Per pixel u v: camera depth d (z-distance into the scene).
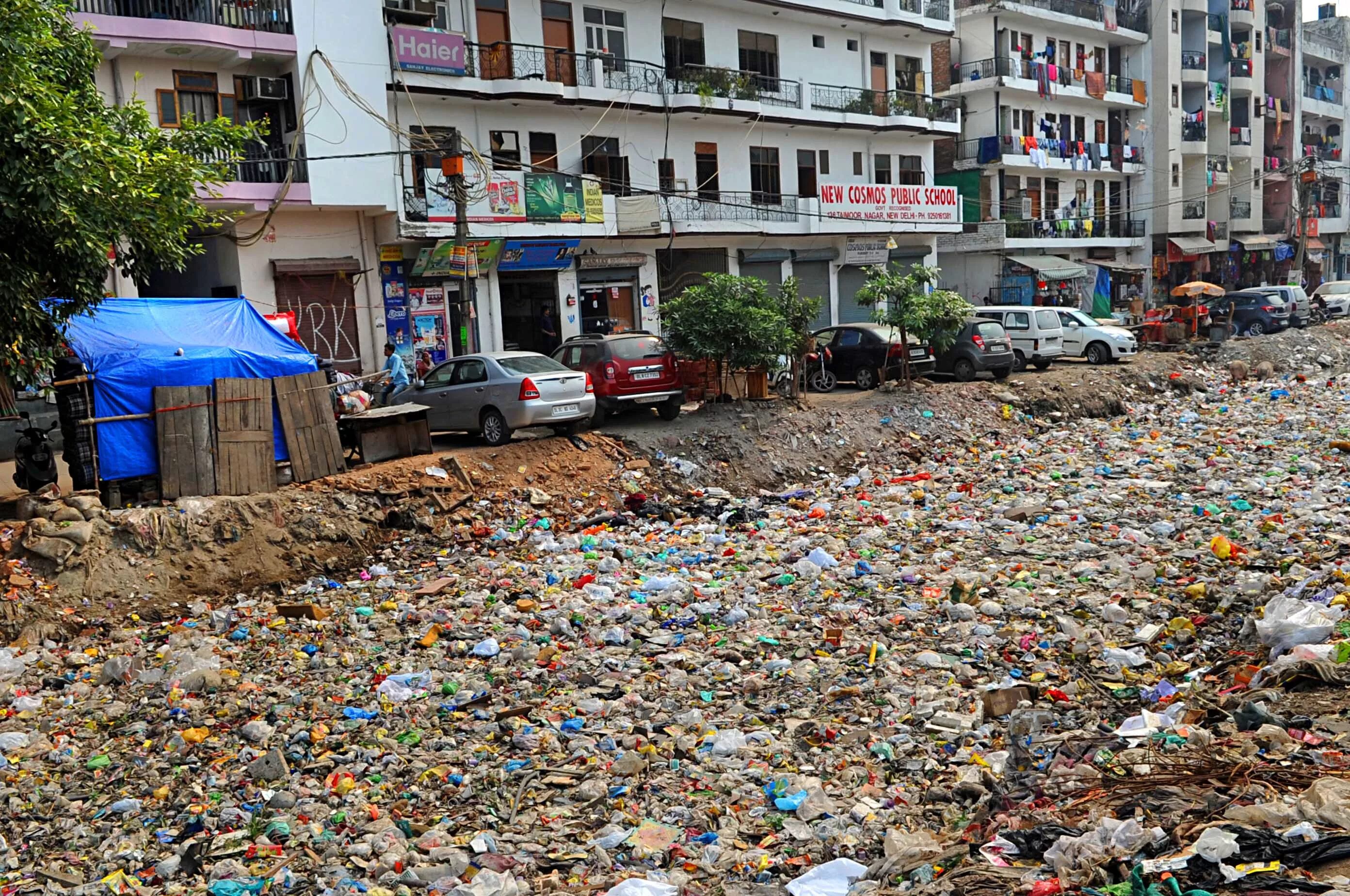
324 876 6.61
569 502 16.70
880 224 38.84
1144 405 26.36
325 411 15.59
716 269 34.78
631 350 19.47
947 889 5.14
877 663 9.90
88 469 13.54
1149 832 5.26
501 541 15.05
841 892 5.81
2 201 11.57
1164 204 55.19
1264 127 63.50
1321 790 5.41
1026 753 7.47
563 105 29.91
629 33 32.41
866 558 13.70
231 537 13.56
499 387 17.73
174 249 13.87
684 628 11.40
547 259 29.47
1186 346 34.00
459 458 16.72
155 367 14.05
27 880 6.83
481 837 6.90
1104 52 53.72
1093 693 8.86
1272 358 32.59
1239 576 11.63
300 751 8.65
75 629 11.88
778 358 21.69
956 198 42.00
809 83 37.34
